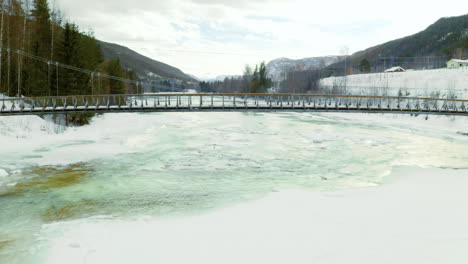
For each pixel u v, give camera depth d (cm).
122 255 1001
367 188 1727
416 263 831
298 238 1071
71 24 4316
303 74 14888
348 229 1128
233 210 1428
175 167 2275
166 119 5247
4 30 4916
